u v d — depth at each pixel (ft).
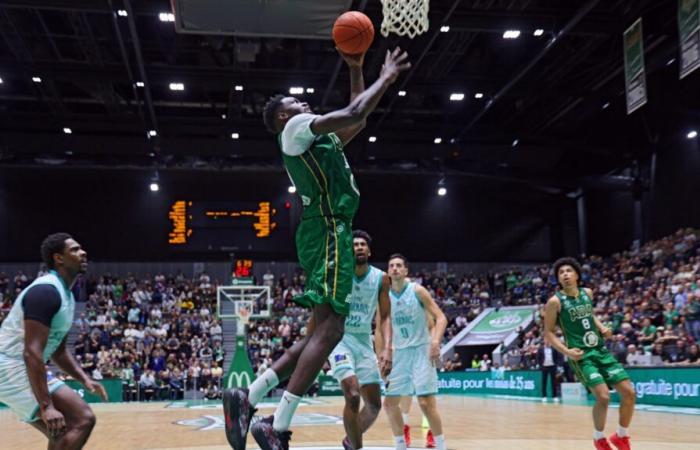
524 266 96.02
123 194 91.20
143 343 72.08
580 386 50.80
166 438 27.04
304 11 40.93
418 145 83.92
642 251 73.92
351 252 10.99
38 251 89.20
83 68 63.82
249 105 75.25
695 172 71.46
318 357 10.57
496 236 96.63
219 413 42.83
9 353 11.70
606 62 63.52
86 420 11.78
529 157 86.07
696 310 46.19
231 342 77.30
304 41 59.26
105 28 57.77
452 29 53.57
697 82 67.87
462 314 86.48
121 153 82.74
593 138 82.38
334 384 66.13
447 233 96.17
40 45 61.67
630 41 49.57
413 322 18.56
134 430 30.96
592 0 48.49
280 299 84.38
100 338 71.87
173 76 64.13
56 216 90.02
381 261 94.68
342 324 10.86
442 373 70.03
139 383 64.85
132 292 84.89
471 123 75.46
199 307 84.02
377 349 18.39
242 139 81.97
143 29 58.08
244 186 91.86
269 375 11.27
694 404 37.96
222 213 89.04
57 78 64.08
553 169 88.99
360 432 15.26
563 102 72.59
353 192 11.20
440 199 96.89
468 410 41.14
